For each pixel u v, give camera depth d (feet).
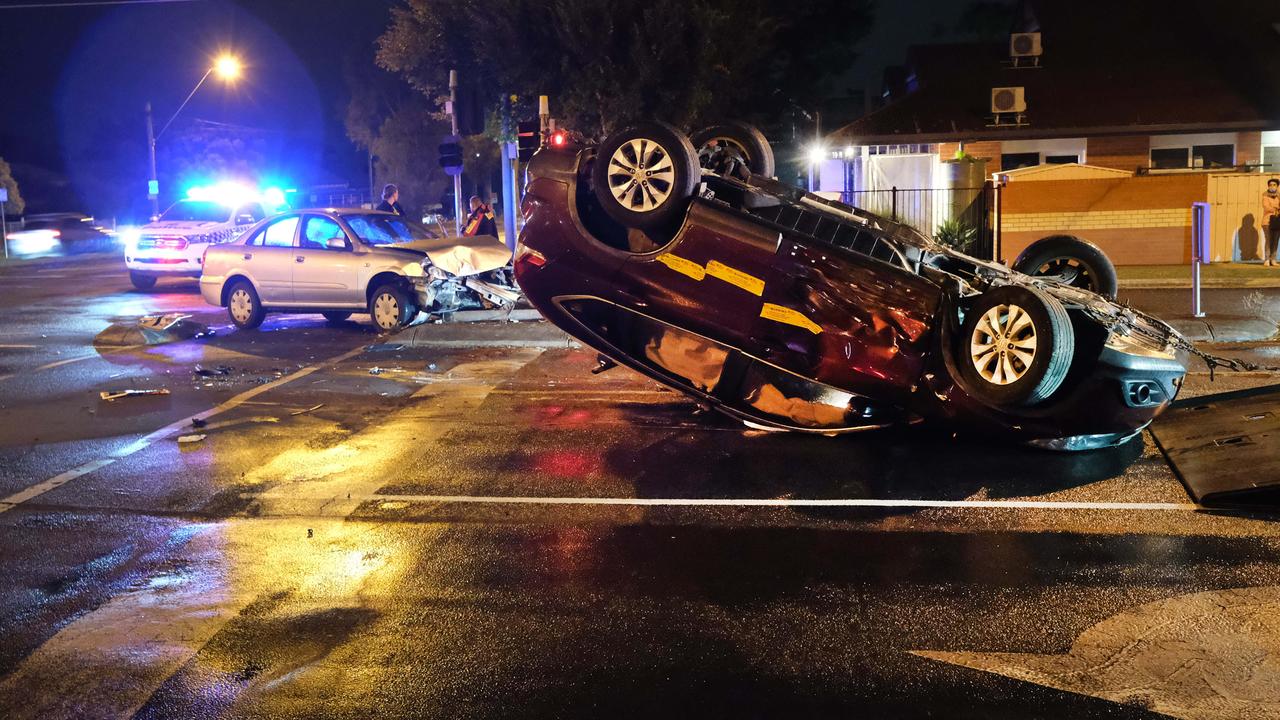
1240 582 18.15
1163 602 17.40
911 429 28.35
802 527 21.45
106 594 18.60
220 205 78.48
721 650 15.98
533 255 27.94
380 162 197.47
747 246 25.91
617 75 76.84
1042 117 81.87
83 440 29.78
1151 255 75.41
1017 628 16.57
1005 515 21.91
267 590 18.66
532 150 56.03
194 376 39.86
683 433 29.37
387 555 20.30
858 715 14.03
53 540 21.44
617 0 75.77
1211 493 22.08
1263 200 71.61
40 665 15.87
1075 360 24.30
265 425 31.48
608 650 16.05
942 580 18.53
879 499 23.15
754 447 27.63
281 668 15.67
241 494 24.43
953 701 14.37
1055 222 75.92
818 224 26.86
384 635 16.72
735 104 87.10
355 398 35.37
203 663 15.85
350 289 50.83
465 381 38.09
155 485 25.25
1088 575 18.62
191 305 64.54
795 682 14.97
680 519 22.11
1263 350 41.73
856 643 16.15
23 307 64.23
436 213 171.53
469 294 52.60
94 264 107.96
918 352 25.17
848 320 25.57
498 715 14.20
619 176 26.11
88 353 45.62
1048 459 25.73
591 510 22.81
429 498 23.89
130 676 15.47
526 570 19.38
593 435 29.40
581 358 42.14
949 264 27.63
